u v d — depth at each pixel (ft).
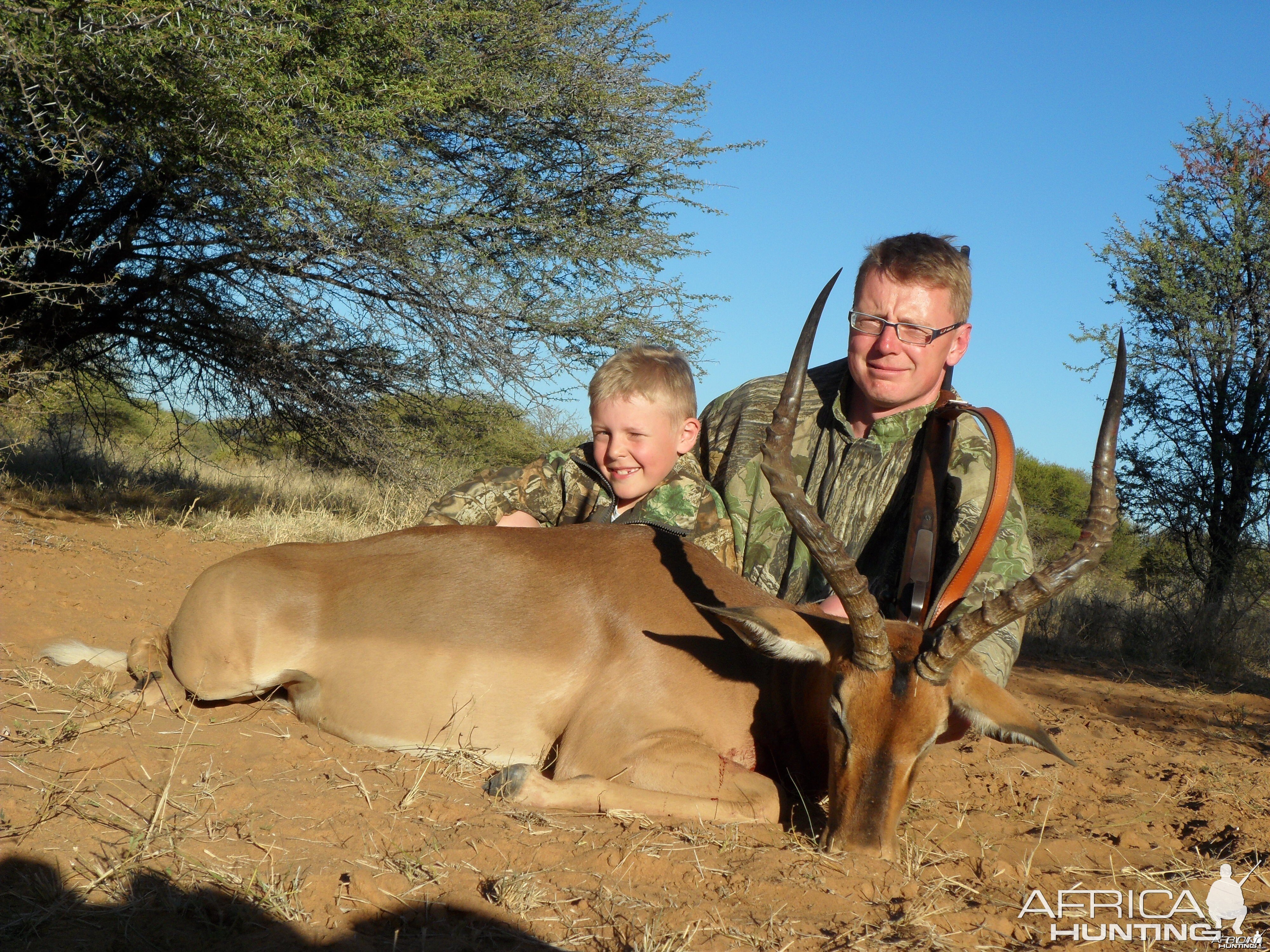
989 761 16.11
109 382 40.22
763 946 8.67
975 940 9.19
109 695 13.64
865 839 10.57
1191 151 43.96
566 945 8.47
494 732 12.82
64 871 8.80
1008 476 12.51
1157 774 15.81
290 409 39.04
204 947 7.96
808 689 12.15
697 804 11.43
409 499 40.40
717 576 13.46
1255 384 40.70
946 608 12.55
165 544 27.22
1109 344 43.75
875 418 15.11
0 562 21.39
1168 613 34.42
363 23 29.35
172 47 23.27
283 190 27.43
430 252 36.17
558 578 13.38
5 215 32.22
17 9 21.88
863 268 14.97
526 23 37.93
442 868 9.64
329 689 13.34
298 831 10.09
